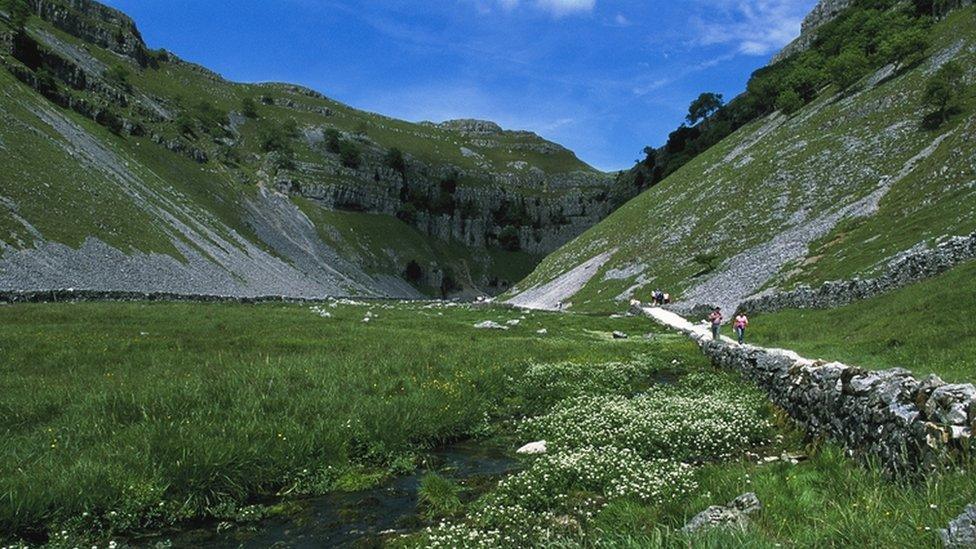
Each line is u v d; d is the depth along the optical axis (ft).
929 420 27.04
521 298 336.49
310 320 147.64
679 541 20.80
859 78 301.43
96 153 383.65
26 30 539.29
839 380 39.19
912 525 19.49
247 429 46.26
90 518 34.42
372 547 32.45
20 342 85.56
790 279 162.40
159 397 53.11
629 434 46.75
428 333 130.00
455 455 51.03
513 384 76.69
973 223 117.70
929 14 330.75
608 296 249.96
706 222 257.34
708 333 126.11
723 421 49.19
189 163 583.17
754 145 318.04
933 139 193.16
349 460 46.85
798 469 33.86
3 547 30.86
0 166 266.77
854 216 179.11
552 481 37.37
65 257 241.76
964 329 66.90
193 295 224.53
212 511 37.32
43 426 46.01
